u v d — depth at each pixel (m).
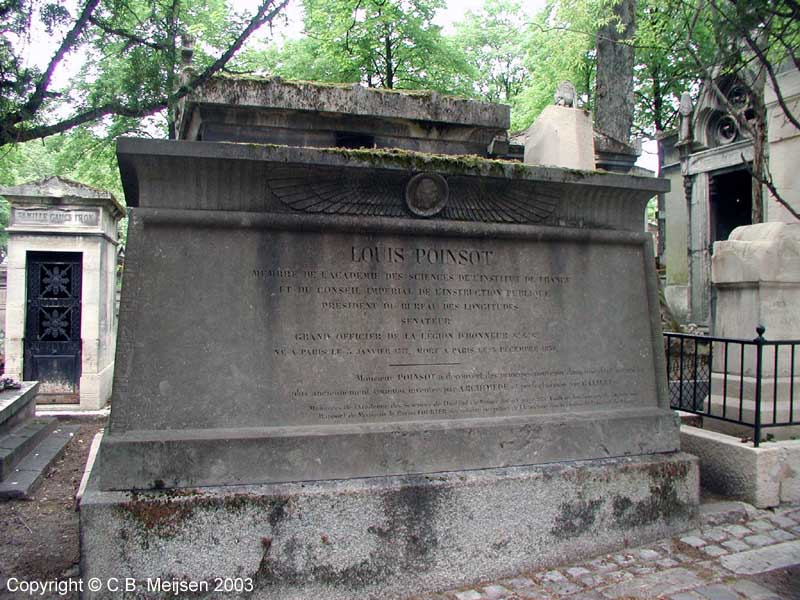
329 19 15.18
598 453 4.04
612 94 10.72
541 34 12.05
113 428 3.25
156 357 3.34
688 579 3.54
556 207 4.25
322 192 3.68
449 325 3.88
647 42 8.66
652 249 4.50
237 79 4.01
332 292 3.65
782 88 6.67
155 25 4.17
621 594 3.39
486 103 4.49
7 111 3.79
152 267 3.39
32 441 6.44
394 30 15.96
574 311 4.23
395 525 3.43
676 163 16.08
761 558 3.78
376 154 3.64
